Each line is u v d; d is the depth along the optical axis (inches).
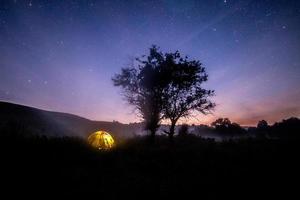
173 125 998.4
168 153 642.8
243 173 422.3
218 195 308.2
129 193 308.3
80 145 631.2
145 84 1003.3
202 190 326.3
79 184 333.4
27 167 378.9
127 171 431.2
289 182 367.2
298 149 695.7
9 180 320.5
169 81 990.4
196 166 484.7
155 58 1052.5
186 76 999.6
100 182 350.0
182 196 302.5
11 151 446.0
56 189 306.7
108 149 660.7
